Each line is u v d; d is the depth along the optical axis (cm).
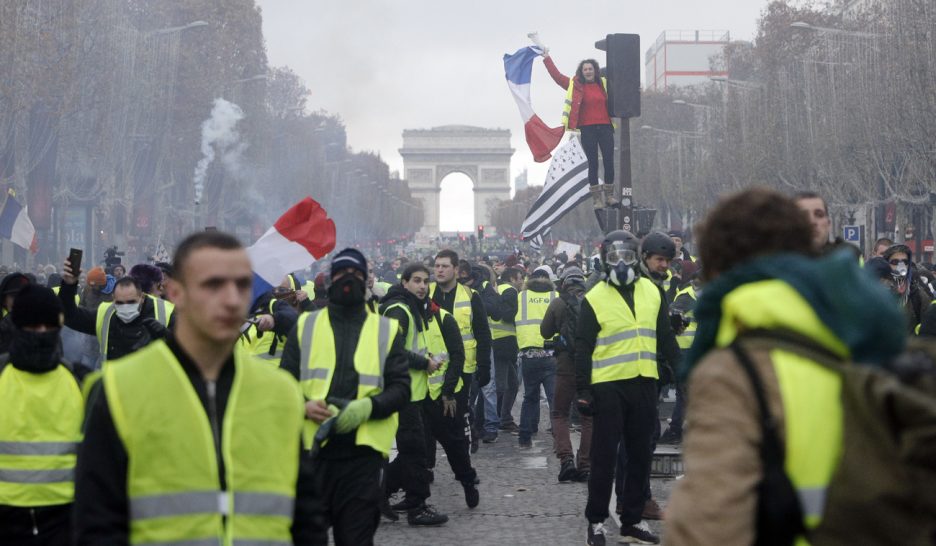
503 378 2695
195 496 605
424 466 1667
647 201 14338
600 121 2961
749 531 473
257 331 1636
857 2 10144
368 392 1156
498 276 3928
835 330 486
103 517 598
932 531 463
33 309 1017
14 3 6150
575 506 1817
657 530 1582
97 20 7331
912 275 1783
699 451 485
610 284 1477
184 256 612
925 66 6134
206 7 10000
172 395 609
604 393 1466
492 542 1562
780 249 520
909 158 6819
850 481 470
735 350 495
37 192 7438
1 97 6159
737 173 10206
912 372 464
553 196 2977
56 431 1031
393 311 1655
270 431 626
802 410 479
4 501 1017
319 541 648
